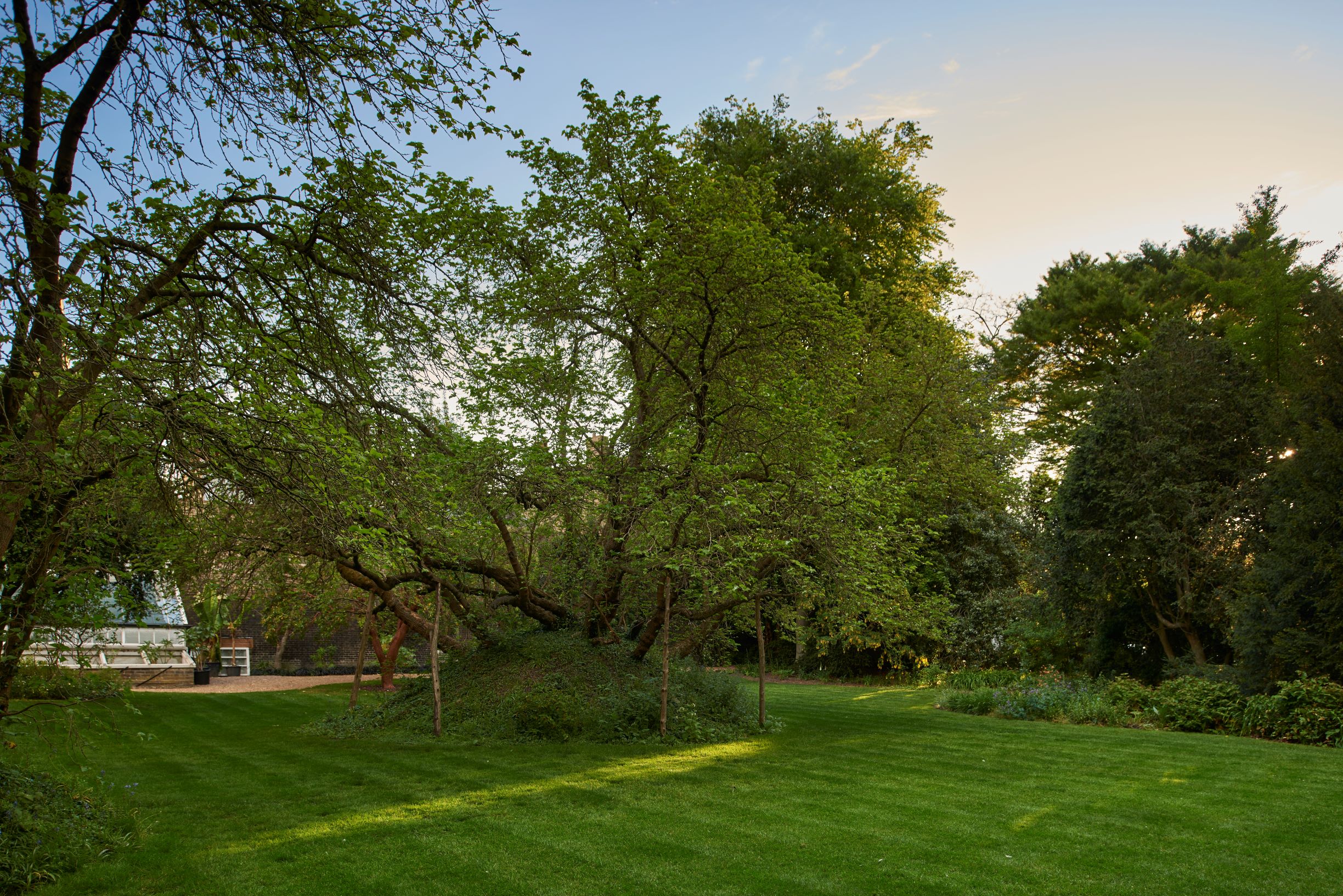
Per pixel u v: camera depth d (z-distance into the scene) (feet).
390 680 68.13
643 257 45.09
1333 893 19.48
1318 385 49.80
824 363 48.65
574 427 43.68
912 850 22.50
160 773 32.40
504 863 21.22
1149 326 95.61
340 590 52.21
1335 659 45.50
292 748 38.68
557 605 50.98
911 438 55.42
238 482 21.35
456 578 46.32
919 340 59.52
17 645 22.66
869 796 29.07
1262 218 96.32
